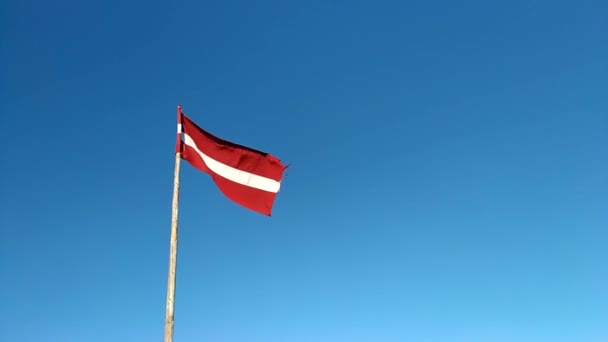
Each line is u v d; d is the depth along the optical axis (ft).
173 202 47.14
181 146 50.39
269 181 53.21
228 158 52.90
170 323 42.06
